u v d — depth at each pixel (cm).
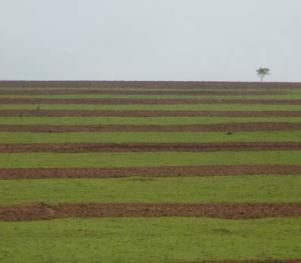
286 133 6219
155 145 5725
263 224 3728
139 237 3472
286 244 3409
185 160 5234
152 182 4591
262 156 5369
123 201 4150
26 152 5453
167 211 3941
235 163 5150
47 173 4809
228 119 6838
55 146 5659
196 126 6488
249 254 3262
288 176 4778
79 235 3494
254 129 6369
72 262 3127
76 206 4022
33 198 4194
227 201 4184
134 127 6425
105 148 5612
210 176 4762
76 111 7169
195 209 3991
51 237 3459
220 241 3438
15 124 6500
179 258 3192
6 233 3516
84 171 4872
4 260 3136
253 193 4359
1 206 4016
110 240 3419
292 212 3956
